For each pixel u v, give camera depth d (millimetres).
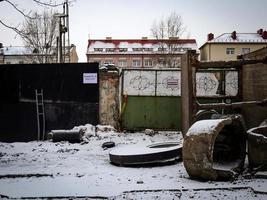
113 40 66750
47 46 28562
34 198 6285
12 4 7418
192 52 10234
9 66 13781
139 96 14328
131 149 9539
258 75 11047
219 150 8453
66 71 13742
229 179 7180
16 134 13703
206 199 6023
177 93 14320
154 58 58844
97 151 10758
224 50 58156
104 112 14148
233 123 7828
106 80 14125
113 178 7516
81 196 6297
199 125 7410
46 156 10055
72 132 12242
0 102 13789
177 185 6855
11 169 8398
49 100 13742
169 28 46375
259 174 7359
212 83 14195
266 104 9906
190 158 7207
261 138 7609
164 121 14352
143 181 7219
